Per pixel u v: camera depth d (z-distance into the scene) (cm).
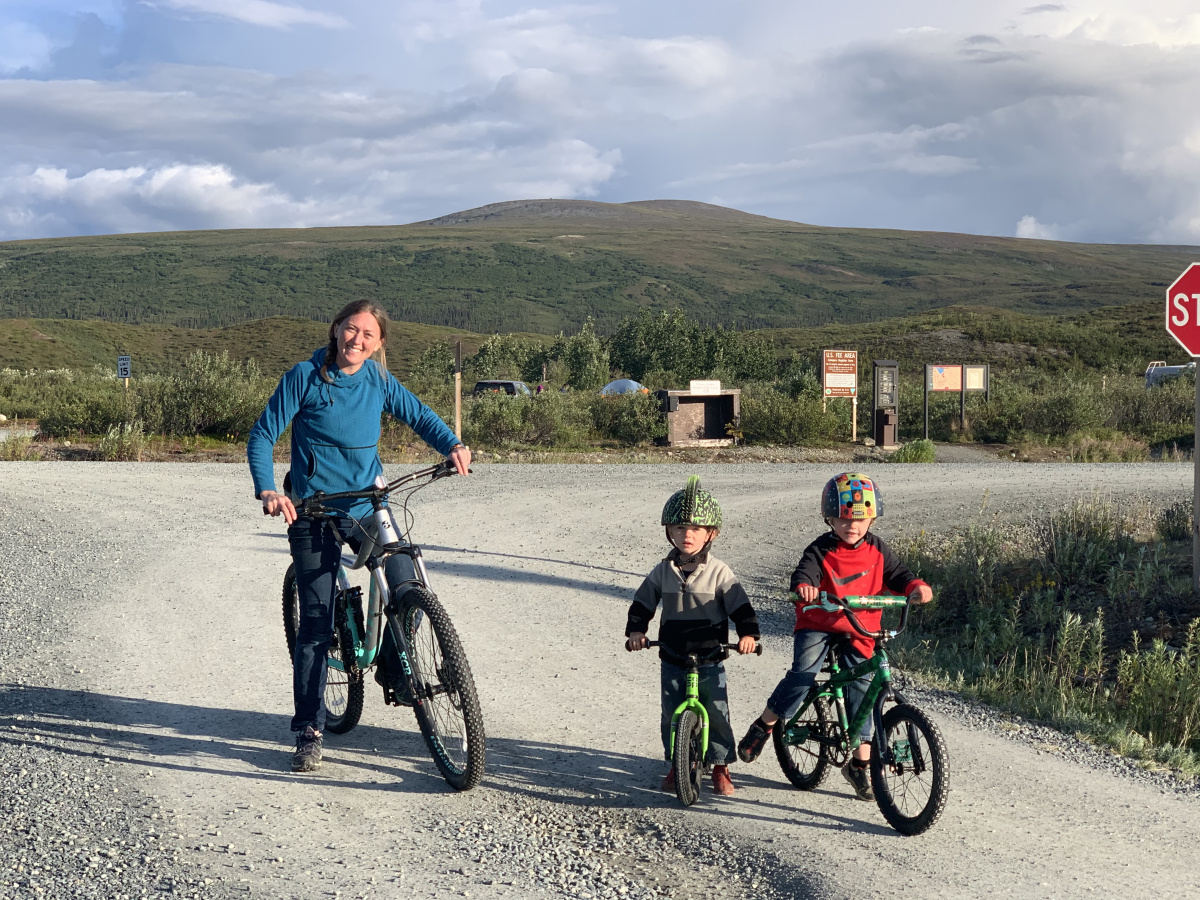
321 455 484
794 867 376
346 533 486
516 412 2539
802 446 2619
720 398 2720
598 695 609
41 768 452
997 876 374
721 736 449
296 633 561
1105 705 624
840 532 439
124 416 2388
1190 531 998
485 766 483
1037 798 467
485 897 343
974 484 1644
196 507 1341
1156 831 432
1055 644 730
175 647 686
